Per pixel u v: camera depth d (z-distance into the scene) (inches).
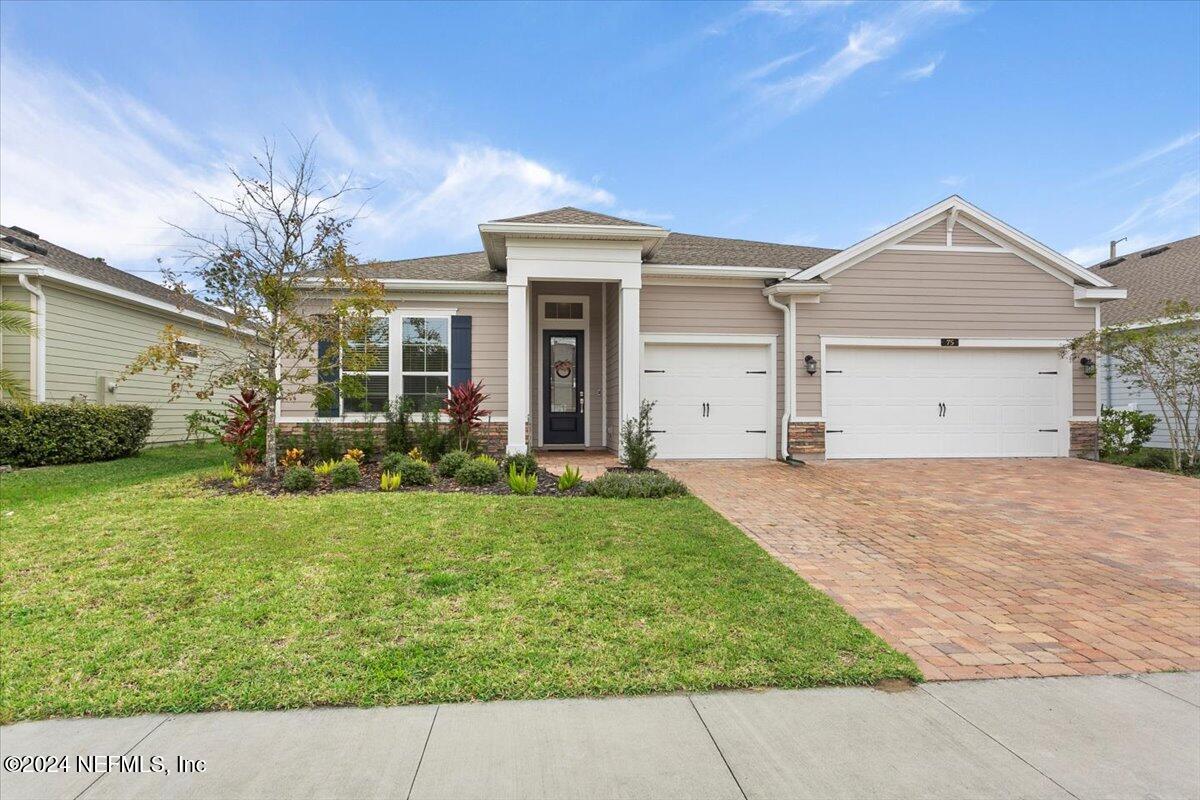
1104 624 158.9
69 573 179.8
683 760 101.0
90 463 412.5
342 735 108.0
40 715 114.1
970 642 147.2
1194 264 607.5
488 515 241.9
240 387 353.1
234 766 99.6
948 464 428.8
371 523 228.5
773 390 449.1
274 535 213.2
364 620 150.6
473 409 385.7
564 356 502.9
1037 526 258.8
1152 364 429.4
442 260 530.3
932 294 453.1
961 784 95.1
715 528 234.5
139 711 115.8
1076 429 460.1
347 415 421.4
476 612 155.9
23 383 418.3
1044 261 460.1
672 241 560.4
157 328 553.9
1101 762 101.0
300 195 323.6
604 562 192.2
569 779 96.1
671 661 133.0
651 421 439.5
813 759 101.3
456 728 110.2
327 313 352.8
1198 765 100.5
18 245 451.8
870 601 173.3
